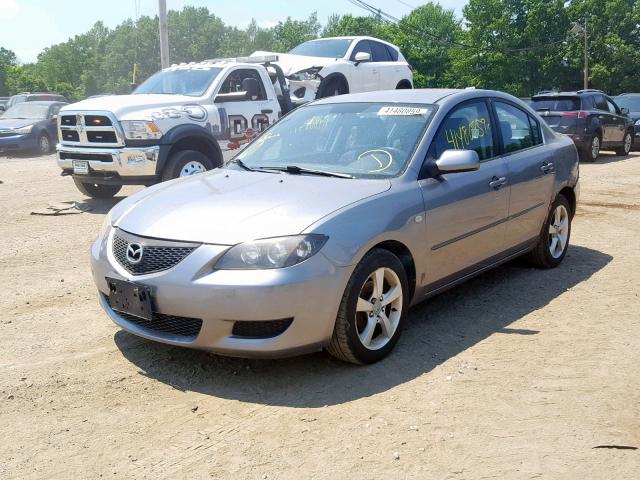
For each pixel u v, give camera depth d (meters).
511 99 6.07
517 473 3.08
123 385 4.01
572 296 5.62
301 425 3.52
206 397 3.85
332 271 3.89
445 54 71.75
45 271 6.59
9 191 12.03
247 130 10.66
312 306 3.84
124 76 128.75
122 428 3.52
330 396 3.84
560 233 6.54
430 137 4.89
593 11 61.53
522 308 5.33
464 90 5.60
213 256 3.84
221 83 10.47
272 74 11.78
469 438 3.37
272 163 5.15
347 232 4.00
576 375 4.09
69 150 9.91
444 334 4.78
